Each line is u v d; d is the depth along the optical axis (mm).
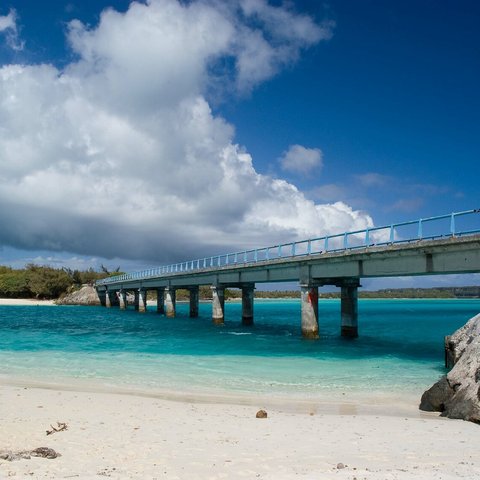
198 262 63406
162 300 88625
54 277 135250
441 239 26109
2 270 149125
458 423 13188
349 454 9797
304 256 38938
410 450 10180
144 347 32875
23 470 8188
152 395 17203
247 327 54406
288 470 8547
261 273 47750
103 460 9109
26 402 15117
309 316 38969
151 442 10609
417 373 21922
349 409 15250
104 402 15414
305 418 13602
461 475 8211
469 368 14938
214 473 8344
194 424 12562
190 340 38281
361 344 35188
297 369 22969
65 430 11641
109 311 96062
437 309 136000
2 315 78938
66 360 26109
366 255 32125
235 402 16125
